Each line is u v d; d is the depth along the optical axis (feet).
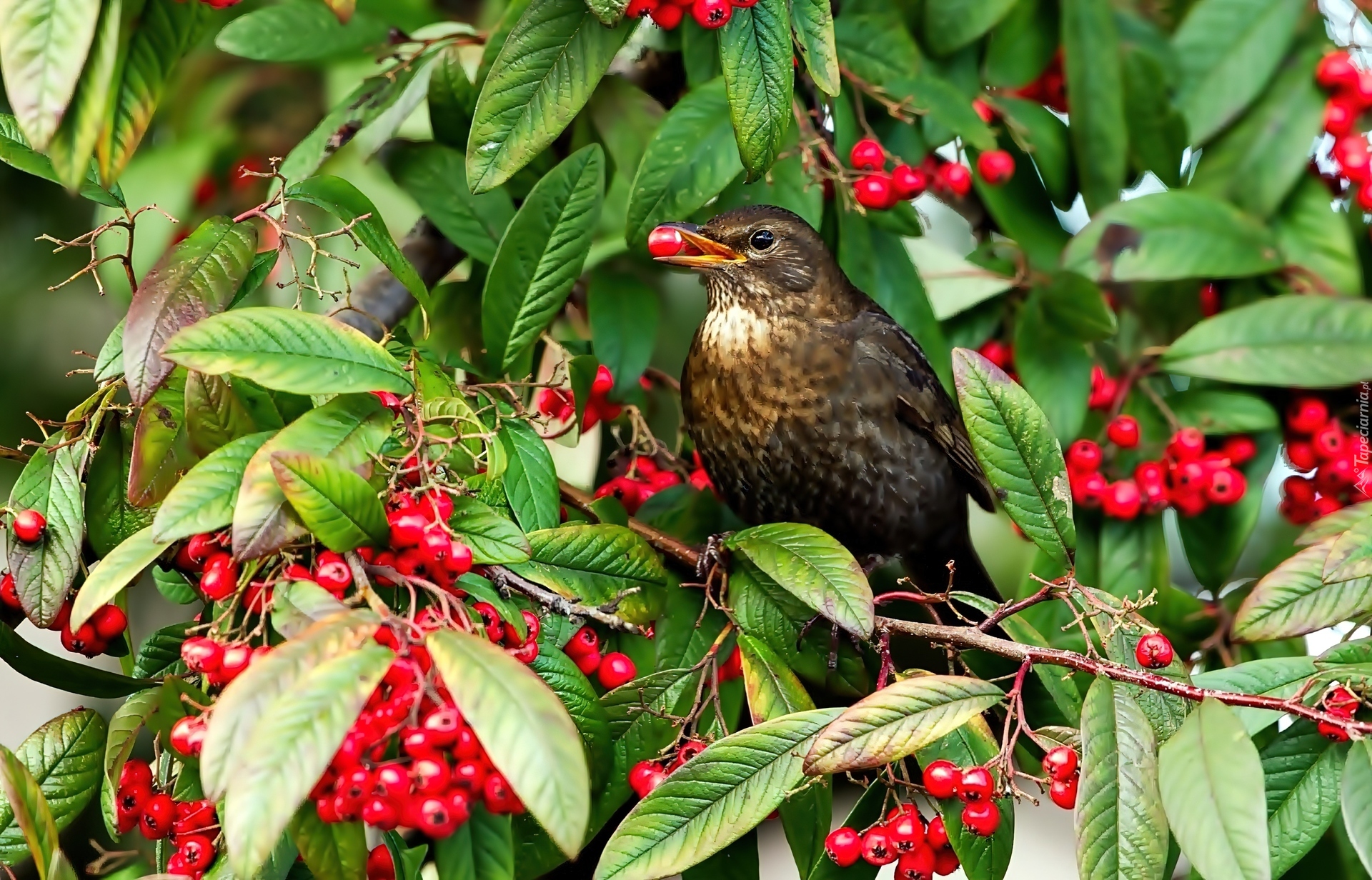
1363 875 25.27
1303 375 27.27
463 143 26.23
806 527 21.06
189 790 17.87
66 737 18.90
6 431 29.22
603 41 18.93
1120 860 17.07
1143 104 28.17
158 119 27.45
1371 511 22.03
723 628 23.45
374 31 26.76
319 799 15.25
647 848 17.85
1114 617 18.75
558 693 18.89
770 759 18.31
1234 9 28.35
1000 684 24.52
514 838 18.88
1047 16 28.66
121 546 16.71
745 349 29.40
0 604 19.97
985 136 26.66
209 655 15.49
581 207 23.34
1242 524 28.50
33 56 15.67
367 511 15.67
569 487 24.40
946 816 18.47
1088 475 28.27
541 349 28.09
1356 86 28.35
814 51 18.79
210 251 18.39
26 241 29.45
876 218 27.53
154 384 17.43
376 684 13.98
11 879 18.25
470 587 17.19
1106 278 27.84
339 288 26.63
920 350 30.12
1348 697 17.99
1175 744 17.13
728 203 27.04
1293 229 28.91
